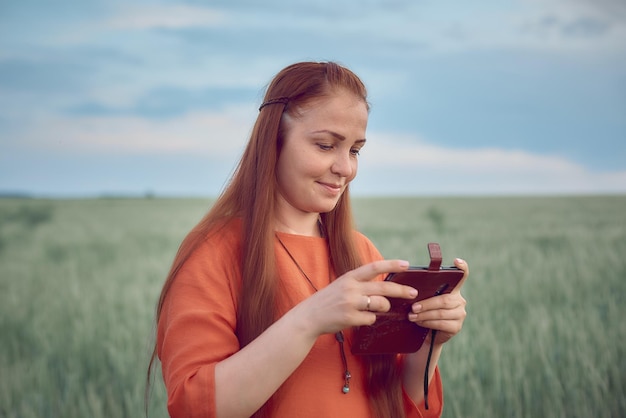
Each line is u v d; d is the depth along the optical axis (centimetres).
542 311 661
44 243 1852
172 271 174
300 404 166
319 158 170
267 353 149
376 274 150
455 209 3072
